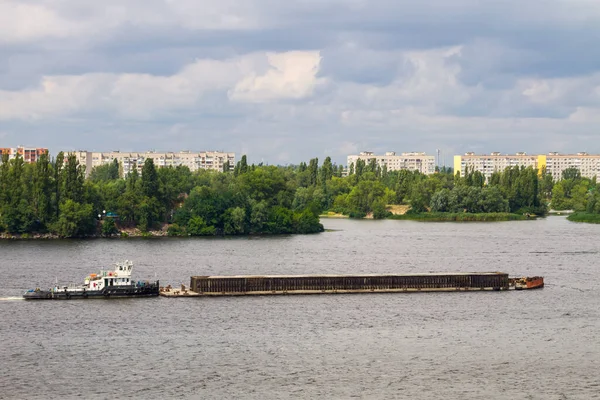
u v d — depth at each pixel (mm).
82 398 167125
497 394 173375
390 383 178625
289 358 195125
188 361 191625
